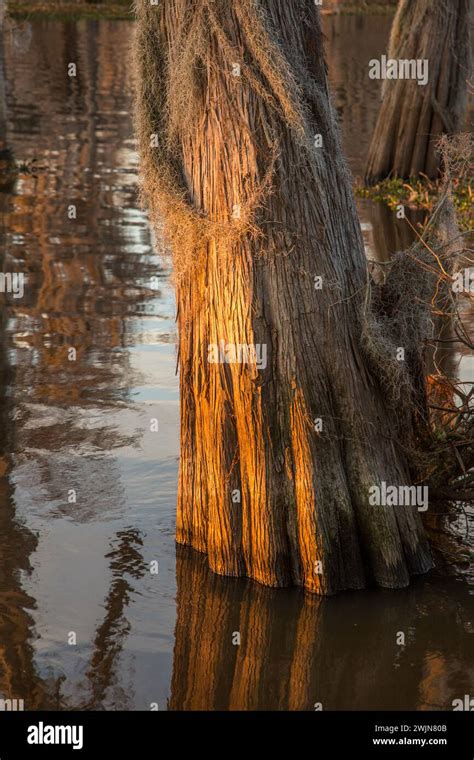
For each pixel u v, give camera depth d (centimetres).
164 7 530
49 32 4222
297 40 518
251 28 496
